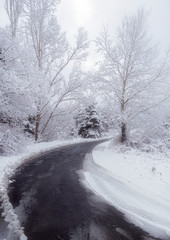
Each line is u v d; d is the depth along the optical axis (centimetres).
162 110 1394
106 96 1552
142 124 1463
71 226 401
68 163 1041
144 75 1433
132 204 523
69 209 479
